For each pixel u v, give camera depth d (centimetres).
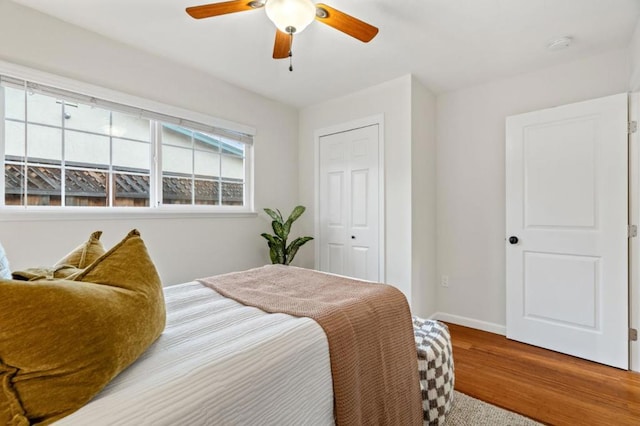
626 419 158
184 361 81
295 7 152
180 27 202
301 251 360
